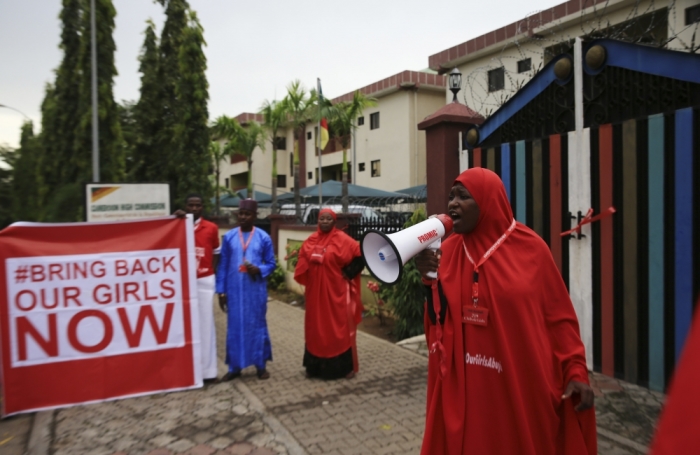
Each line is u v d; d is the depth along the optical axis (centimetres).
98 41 1191
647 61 461
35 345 480
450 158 656
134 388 509
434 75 2281
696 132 428
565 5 1234
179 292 529
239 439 416
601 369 509
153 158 1585
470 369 233
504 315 226
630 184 478
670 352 452
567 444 231
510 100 591
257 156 3203
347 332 561
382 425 438
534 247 236
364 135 2516
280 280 1226
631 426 408
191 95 1505
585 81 517
